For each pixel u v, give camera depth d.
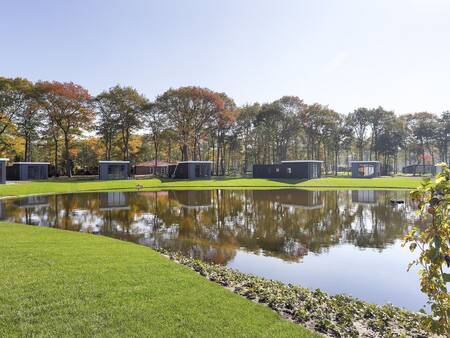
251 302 5.84
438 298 3.09
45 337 4.33
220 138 64.50
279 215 18.98
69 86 49.22
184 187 38.19
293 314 5.70
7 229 12.63
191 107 55.31
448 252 2.88
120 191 33.91
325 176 60.50
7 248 9.04
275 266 9.74
